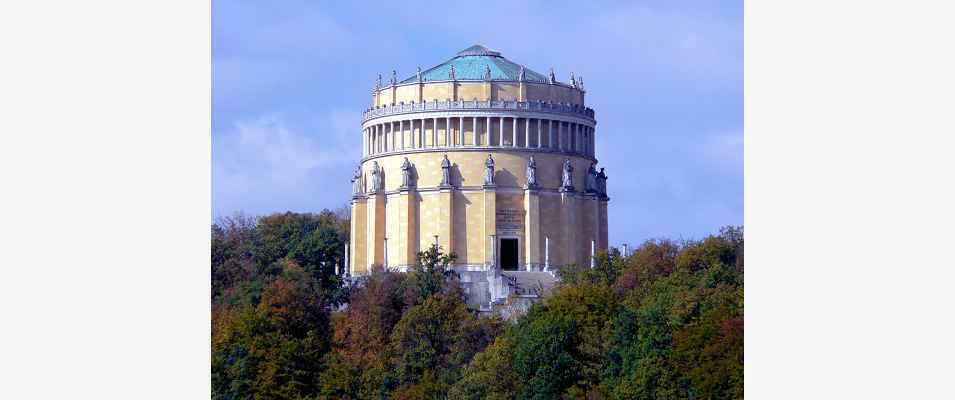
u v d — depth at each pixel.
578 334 194.75
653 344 186.62
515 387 191.38
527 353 192.12
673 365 182.38
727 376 175.88
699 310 198.38
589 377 190.62
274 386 199.88
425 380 199.62
